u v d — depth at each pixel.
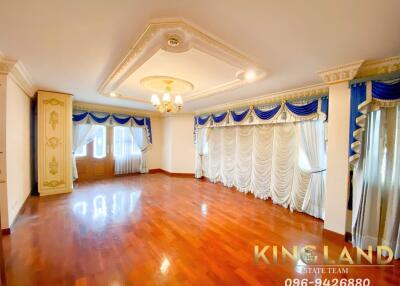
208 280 1.85
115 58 2.36
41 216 3.21
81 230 2.76
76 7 1.44
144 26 1.68
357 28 1.65
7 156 2.66
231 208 3.73
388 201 2.28
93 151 6.01
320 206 3.31
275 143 4.07
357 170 2.44
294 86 3.34
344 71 2.44
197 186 5.31
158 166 7.33
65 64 2.56
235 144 5.06
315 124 3.40
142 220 3.13
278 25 1.63
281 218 3.31
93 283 1.78
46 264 2.02
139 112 6.62
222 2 1.37
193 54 2.22
